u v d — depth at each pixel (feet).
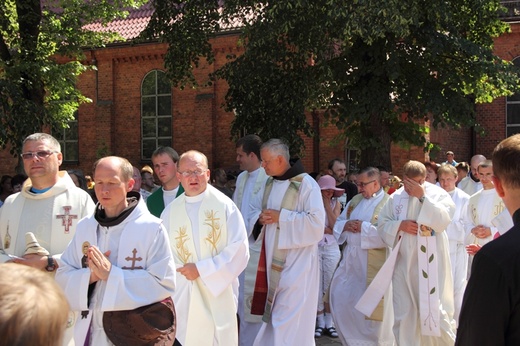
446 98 43.32
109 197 12.43
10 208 15.60
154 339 11.93
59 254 15.15
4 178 34.58
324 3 37.17
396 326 22.65
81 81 80.84
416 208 22.89
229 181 36.86
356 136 47.26
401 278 22.79
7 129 42.96
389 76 40.52
